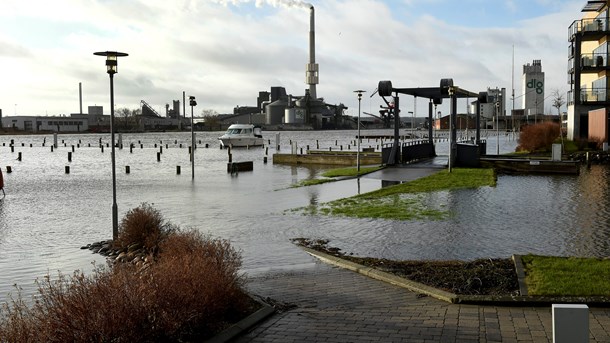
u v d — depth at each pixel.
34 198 24.95
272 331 7.22
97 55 13.86
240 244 13.63
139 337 6.28
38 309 6.44
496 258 11.31
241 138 86.69
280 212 18.73
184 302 6.92
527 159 33.41
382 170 33.19
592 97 47.31
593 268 9.44
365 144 99.38
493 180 26.31
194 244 9.92
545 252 12.02
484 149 44.53
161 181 32.28
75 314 6.10
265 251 12.79
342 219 16.77
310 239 14.02
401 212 17.61
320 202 20.84
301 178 33.00
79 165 49.38
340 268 10.93
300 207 19.70
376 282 9.73
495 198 20.59
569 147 43.41
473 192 22.36
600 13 49.09
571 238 13.41
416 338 6.78
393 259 11.61
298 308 8.30
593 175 29.80
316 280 10.02
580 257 10.69
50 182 32.72
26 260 12.90
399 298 8.66
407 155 38.62
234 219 17.56
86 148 90.69
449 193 22.06
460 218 16.41
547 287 8.37
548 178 28.36
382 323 7.39
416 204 19.20
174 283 7.04
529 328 6.99
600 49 48.34
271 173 37.12
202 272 7.60
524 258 10.38
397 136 36.25
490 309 7.85
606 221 15.57
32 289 10.38
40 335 5.85
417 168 33.97
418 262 10.88
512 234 14.01
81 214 20.06
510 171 32.22
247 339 6.95
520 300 7.98
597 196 20.94
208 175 36.28
